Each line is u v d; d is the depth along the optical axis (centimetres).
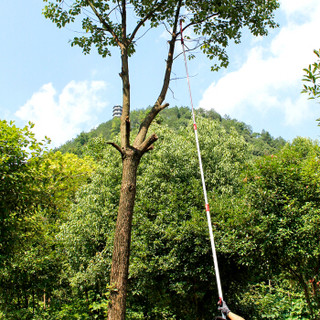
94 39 773
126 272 479
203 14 696
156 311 1122
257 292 1324
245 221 870
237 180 1455
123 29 655
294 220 810
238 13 762
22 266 1143
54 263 1302
